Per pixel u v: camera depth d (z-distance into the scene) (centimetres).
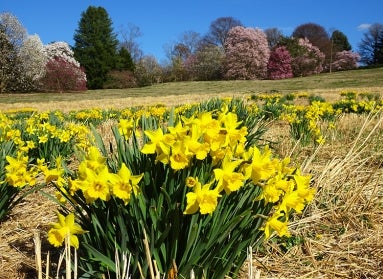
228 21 8256
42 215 332
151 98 3016
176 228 172
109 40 6272
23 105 2658
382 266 239
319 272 235
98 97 3781
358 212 312
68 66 4947
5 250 269
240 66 6309
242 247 185
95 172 168
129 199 173
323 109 761
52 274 228
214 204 158
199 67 6862
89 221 196
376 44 7750
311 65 6738
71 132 523
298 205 180
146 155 195
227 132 175
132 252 187
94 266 191
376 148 493
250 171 173
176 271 173
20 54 4522
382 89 2650
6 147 356
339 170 362
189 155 167
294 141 567
